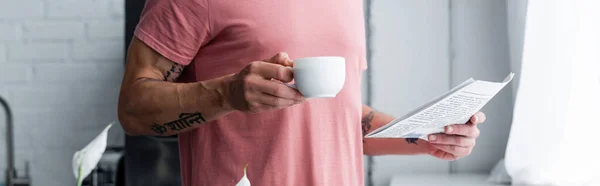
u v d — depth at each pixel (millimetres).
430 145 1545
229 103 1198
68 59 2918
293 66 1114
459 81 2705
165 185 2252
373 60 2740
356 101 1394
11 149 2439
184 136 1420
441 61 2709
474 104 1309
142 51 1327
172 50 1308
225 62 1317
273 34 1300
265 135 1321
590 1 1997
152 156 2254
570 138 2064
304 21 1319
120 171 2475
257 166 1326
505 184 2350
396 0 2723
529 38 2123
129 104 1313
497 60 2684
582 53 2027
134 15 2271
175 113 1262
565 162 2074
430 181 2461
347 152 1370
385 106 2738
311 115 1329
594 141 2027
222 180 1341
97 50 2904
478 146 2711
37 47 2928
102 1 2900
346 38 1366
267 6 1302
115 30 2900
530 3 2104
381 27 2732
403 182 2439
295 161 1329
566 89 2062
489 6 2682
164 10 1301
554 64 2080
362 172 1417
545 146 2105
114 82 2900
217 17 1293
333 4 1355
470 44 2695
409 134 1381
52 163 2938
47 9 2920
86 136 2918
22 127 2945
